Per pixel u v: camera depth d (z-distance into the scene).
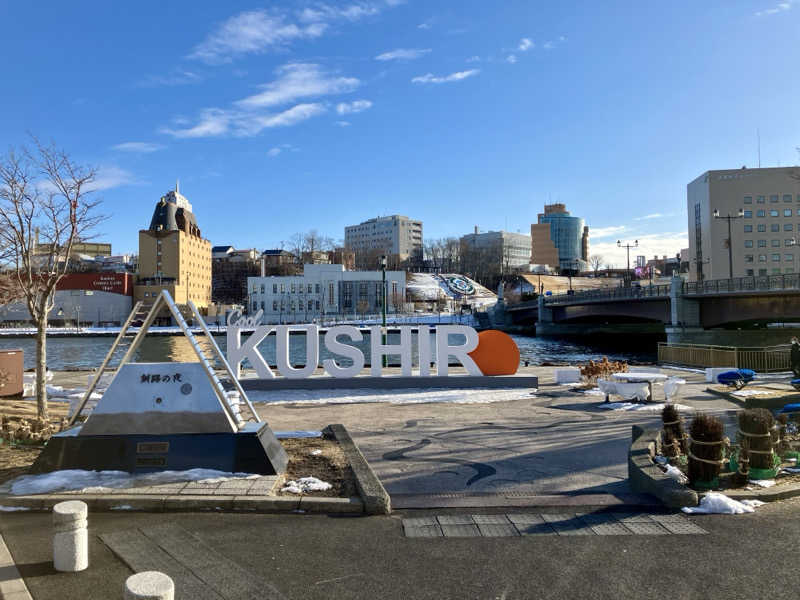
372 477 8.42
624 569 5.83
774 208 122.81
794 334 57.88
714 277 123.94
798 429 12.50
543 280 175.62
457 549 6.36
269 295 149.50
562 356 64.00
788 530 6.86
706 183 127.25
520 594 5.30
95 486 8.12
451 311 156.75
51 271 15.09
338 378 22.00
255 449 8.85
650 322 99.25
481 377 22.12
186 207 171.25
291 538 6.65
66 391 19.84
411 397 19.67
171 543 6.46
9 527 6.94
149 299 137.62
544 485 8.92
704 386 21.20
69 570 5.71
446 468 10.00
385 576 5.67
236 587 5.38
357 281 152.38
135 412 8.98
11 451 10.59
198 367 9.23
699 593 5.30
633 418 15.05
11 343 95.06
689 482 8.59
